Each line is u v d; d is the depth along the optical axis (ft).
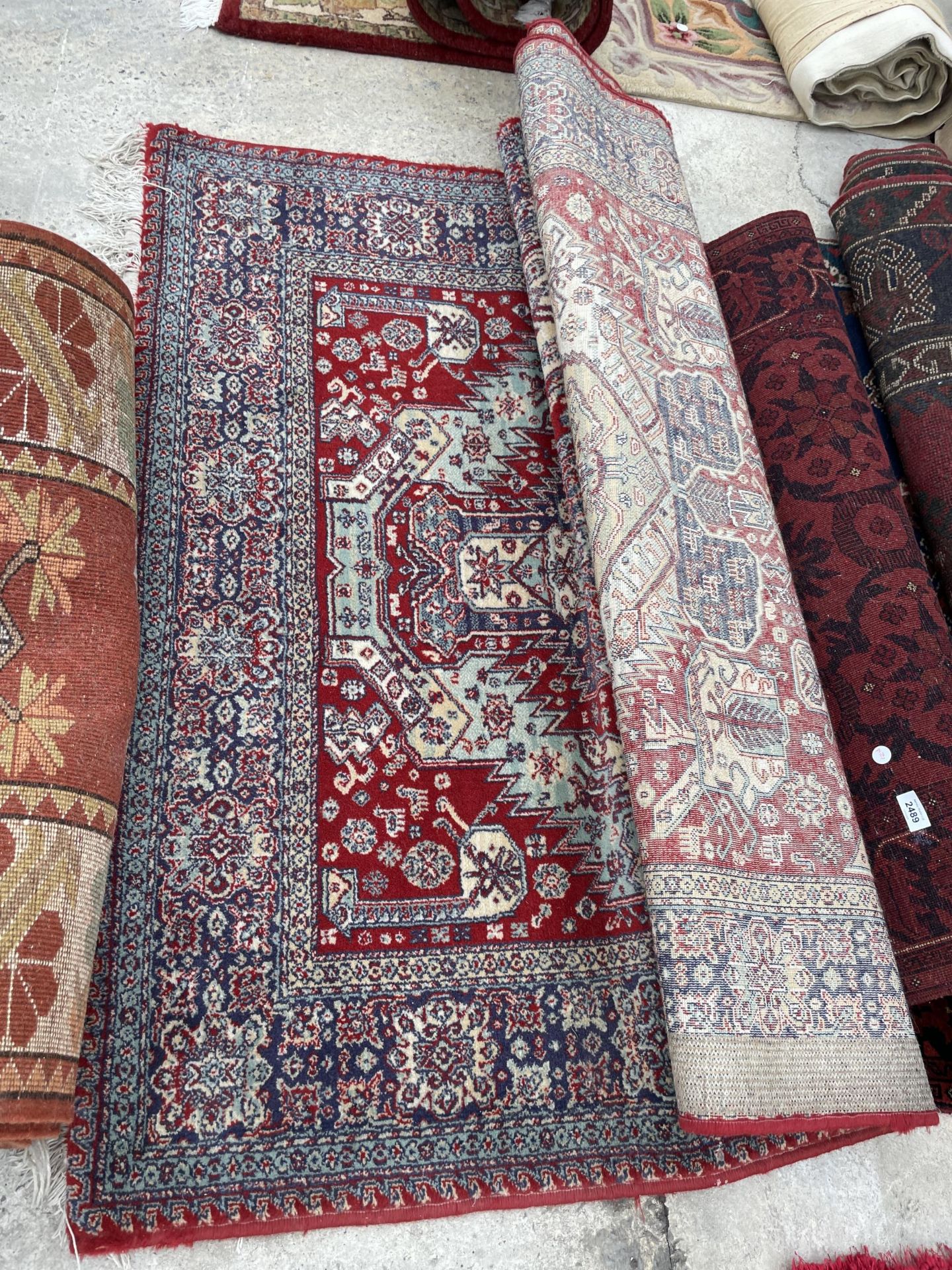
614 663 6.74
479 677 7.25
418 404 8.11
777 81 11.51
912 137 11.59
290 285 8.24
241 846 6.34
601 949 6.57
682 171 10.56
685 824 6.26
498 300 8.77
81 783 5.41
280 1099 5.78
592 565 7.36
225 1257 5.58
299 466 7.58
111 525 6.06
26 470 5.79
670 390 7.85
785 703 6.99
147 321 7.69
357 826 6.59
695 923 6.02
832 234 10.56
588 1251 6.09
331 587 7.25
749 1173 6.09
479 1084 6.07
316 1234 5.75
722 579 7.27
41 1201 5.33
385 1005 6.14
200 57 9.43
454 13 10.09
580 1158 5.95
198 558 7.06
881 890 6.93
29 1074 4.81
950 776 7.00
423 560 7.54
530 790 6.98
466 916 6.51
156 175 8.29
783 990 6.06
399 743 6.91
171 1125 5.59
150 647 6.68
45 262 6.34
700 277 8.70
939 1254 6.65
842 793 6.82
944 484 8.43
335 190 8.78
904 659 7.37
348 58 9.95
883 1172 6.88
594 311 7.72
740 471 7.82
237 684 6.76
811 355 8.66
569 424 7.88
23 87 8.66
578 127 8.62
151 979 5.88
